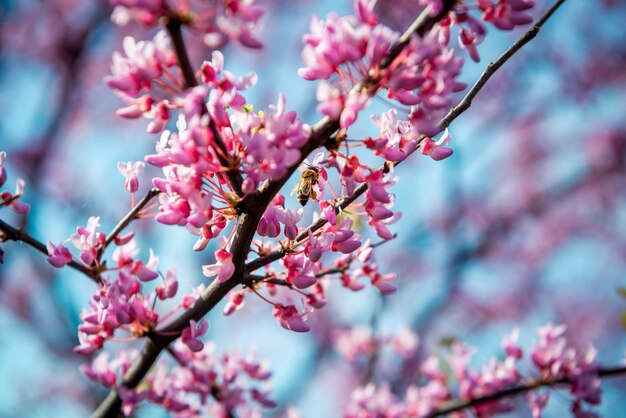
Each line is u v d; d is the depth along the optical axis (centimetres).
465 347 429
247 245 233
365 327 570
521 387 387
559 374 379
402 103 192
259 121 202
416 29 196
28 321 941
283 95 202
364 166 223
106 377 293
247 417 355
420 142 242
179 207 221
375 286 281
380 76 191
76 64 1051
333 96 196
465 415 421
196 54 1057
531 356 383
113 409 296
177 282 265
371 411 416
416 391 432
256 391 354
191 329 250
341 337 570
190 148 203
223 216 231
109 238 263
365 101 189
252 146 194
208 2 172
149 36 1071
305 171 261
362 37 187
